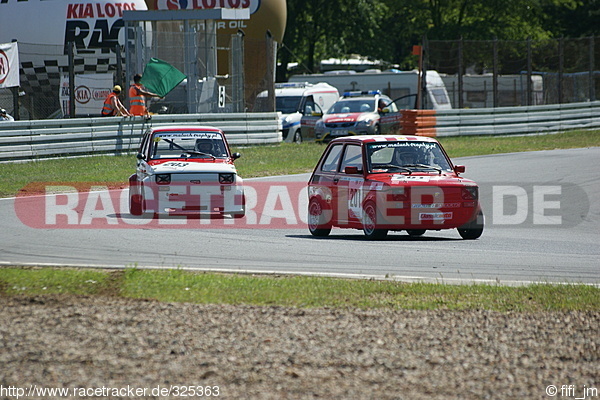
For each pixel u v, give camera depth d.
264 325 25.17
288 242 43.38
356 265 36.12
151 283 30.92
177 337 23.62
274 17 122.31
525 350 22.97
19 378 19.98
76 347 22.52
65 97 104.94
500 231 49.62
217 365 21.14
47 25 106.25
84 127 88.19
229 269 34.38
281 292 29.72
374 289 30.28
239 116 101.12
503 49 169.62
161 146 54.84
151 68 98.69
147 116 93.38
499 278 33.53
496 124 120.12
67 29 106.00
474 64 192.88
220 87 106.19
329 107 131.75
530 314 27.09
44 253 38.69
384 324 25.53
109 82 106.88
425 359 21.94
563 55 135.00
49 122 85.31
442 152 46.94
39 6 106.94
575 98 138.88
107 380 19.92
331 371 20.78
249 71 111.38
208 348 22.61
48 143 85.25
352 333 24.38
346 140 47.66
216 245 41.81
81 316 25.89
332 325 25.31
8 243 41.72
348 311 27.17
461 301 28.81
